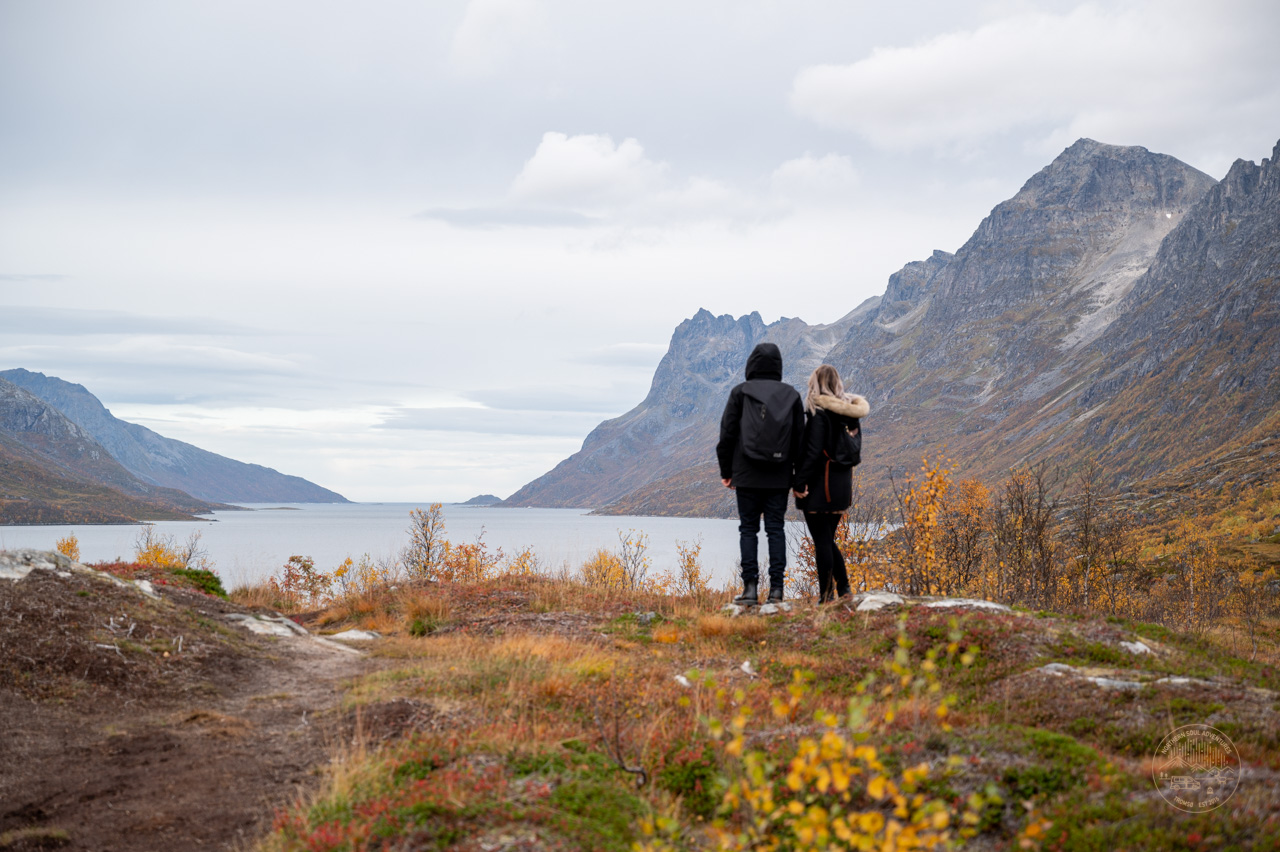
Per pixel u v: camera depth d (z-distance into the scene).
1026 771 4.45
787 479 10.52
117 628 8.92
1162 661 7.33
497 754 5.70
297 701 7.80
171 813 5.22
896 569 16.69
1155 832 3.60
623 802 4.88
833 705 6.39
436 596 13.97
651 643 10.00
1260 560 51.78
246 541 162.25
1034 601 19.41
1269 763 4.35
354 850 4.29
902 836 3.38
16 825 5.02
